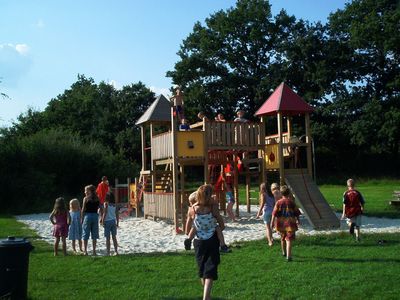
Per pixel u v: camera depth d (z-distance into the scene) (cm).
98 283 827
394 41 4797
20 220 2261
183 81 5719
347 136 5400
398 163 5503
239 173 2095
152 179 2138
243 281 807
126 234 1590
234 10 5697
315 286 761
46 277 878
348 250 1072
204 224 692
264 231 1541
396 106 4900
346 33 5478
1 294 708
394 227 1564
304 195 1664
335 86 5431
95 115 5944
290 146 1789
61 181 3650
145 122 2311
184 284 803
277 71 5456
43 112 5809
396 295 702
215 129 1756
